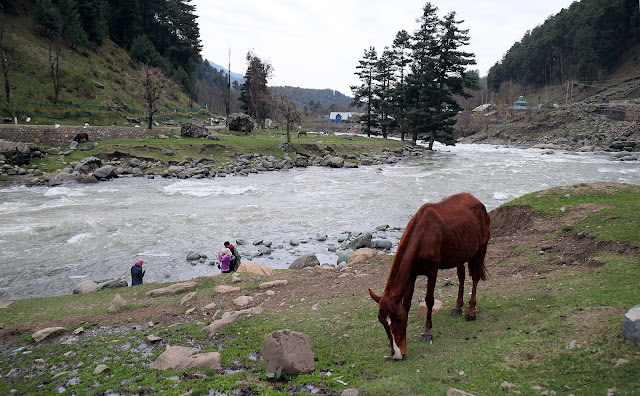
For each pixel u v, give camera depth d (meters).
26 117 48.91
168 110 76.88
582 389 4.50
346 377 5.91
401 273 5.94
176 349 7.48
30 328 9.70
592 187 14.84
